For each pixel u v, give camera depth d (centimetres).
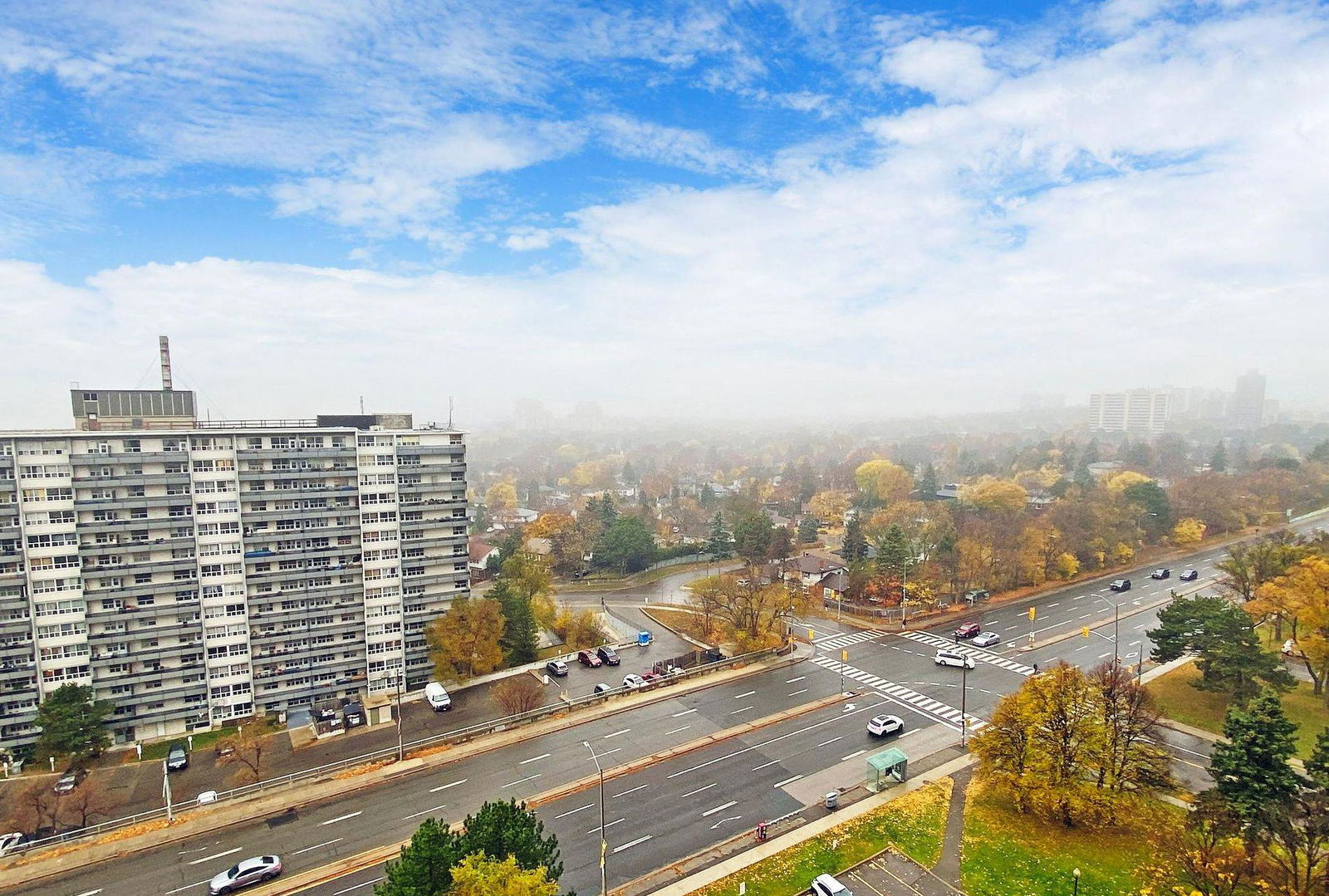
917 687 8650
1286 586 8181
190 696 8656
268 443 9012
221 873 5231
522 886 3722
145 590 8381
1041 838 5491
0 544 7688
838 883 4866
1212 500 16688
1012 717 5906
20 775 7394
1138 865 5116
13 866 5416
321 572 9394
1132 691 6169
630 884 5003
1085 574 13875
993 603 12269
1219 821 4859
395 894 3853
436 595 10138
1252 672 7119
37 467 7825
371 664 9744
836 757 6862
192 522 8581
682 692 8575
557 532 16900
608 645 10838
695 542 18938
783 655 9812
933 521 14775
